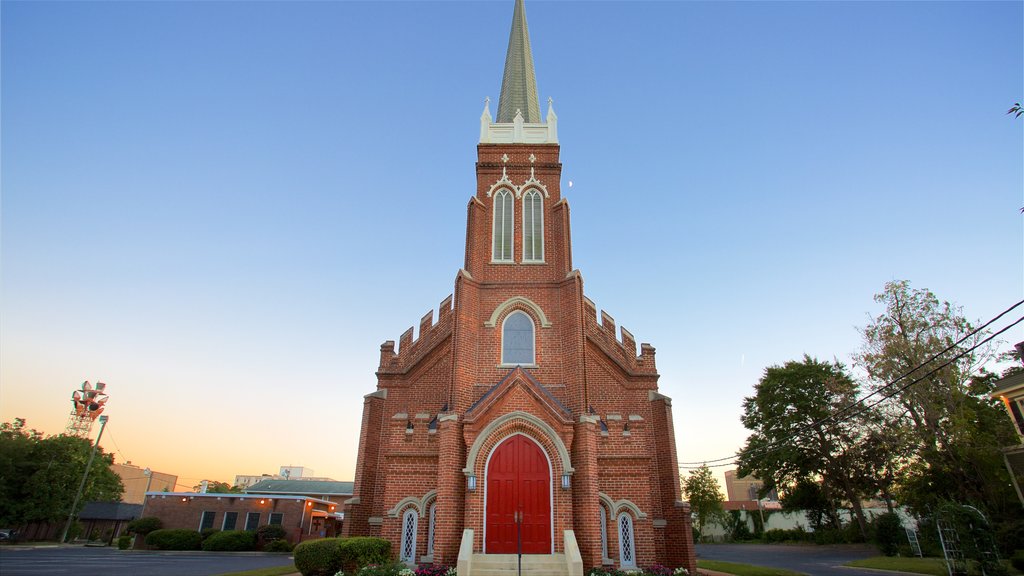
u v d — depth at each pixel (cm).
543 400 2106
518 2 3903
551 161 2842
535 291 2519
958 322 3419
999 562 2273
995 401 3678
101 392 7331
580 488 2036
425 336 2758
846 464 4744
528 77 3488
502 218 2722
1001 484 3127
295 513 4678
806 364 5141
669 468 2491
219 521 4703
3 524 5131
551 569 1847
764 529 6819
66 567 2702
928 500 3456
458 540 1977
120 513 6375
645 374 2659
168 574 2392
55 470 5519
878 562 3034
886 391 3503
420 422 2234
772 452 4925
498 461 2070
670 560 2369
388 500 2136
